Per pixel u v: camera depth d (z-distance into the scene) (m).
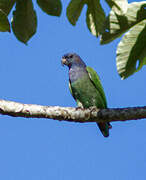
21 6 8.52
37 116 8.07
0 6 8.45
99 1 8.99
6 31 7.37
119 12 7.86
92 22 9.32
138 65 8.47
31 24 8.72
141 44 8.23
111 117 8.52
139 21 8.04
